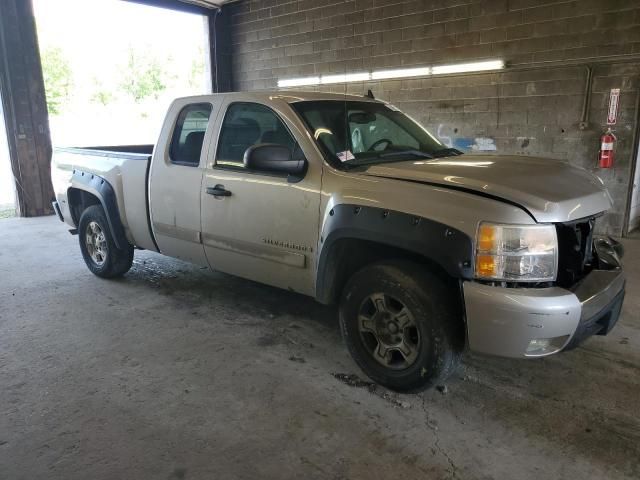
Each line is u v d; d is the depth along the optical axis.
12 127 8.20
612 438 2.51
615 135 6.66
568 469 2.29
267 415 2.69
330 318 3.99
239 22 11.13
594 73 6.68
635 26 6.28
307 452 2.40
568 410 2.75
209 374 3.12
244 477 2.23
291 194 3.25
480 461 2.34
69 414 2.70
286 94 3.63
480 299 2.46
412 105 8.59
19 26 8.05
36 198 8.51
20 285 4.82
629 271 5.23
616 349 3.47
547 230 2.48
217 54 11.31
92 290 4.67
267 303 4.31
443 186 2.71
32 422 2.63
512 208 2.48
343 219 2.89
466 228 2.49
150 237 4.41
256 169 3.16
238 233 3.62
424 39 8.21
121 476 2.23
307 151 3.23
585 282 2.72
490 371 3.17
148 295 4.52
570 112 6.97
